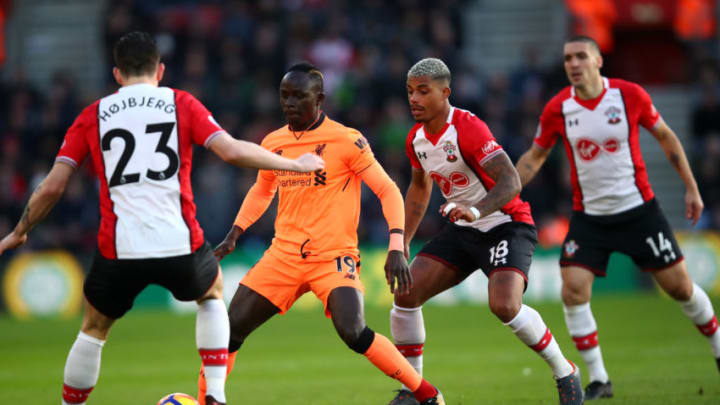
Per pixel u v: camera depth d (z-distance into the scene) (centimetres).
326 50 6512
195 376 2989
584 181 2352
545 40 7625
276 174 1955
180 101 1678
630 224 2317
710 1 7600
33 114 6562
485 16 7756
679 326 4028
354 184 1945
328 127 1941
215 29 6756
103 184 1666
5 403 2422
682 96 7125
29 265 5312
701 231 5538
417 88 1969
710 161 5734
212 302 1752
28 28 8112
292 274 1906
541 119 2412
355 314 1825
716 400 2139
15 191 5962
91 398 2502
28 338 4225
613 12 7725
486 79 7206
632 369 2802
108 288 1677
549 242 5366
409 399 1998
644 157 6744
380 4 7044
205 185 5666
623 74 7975
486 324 4359
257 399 2430
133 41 1703
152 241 1631
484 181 2020
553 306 4909
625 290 5441
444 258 2066
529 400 2252
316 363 3278
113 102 1672
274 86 6384
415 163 2117
